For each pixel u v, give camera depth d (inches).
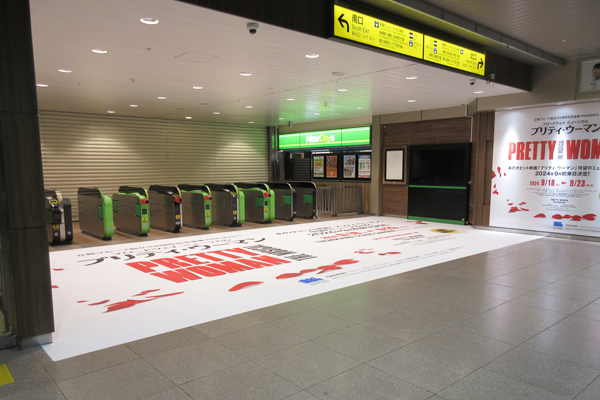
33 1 155.3
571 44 283.6
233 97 375.9
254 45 211.9
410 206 486.0
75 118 480.1
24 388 111.9
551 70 335.0
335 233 382.0
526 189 374.6
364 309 175.0
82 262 266.2
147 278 226.5
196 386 112.0
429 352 133.0
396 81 302.4
